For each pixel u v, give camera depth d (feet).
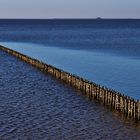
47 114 126.11
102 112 127.75
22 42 493.77
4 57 289.94
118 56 306.55
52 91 162.30
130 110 120.16
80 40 521.24
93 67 246.27
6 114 125.49
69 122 117.50
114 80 197.77
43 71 213.66
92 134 106.52
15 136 104.68
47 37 596.70
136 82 190.80
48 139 102.32
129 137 104.12
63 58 300.20
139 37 574.15
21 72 216.74
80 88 159.63
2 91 162.81
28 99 147.64
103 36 613.93
